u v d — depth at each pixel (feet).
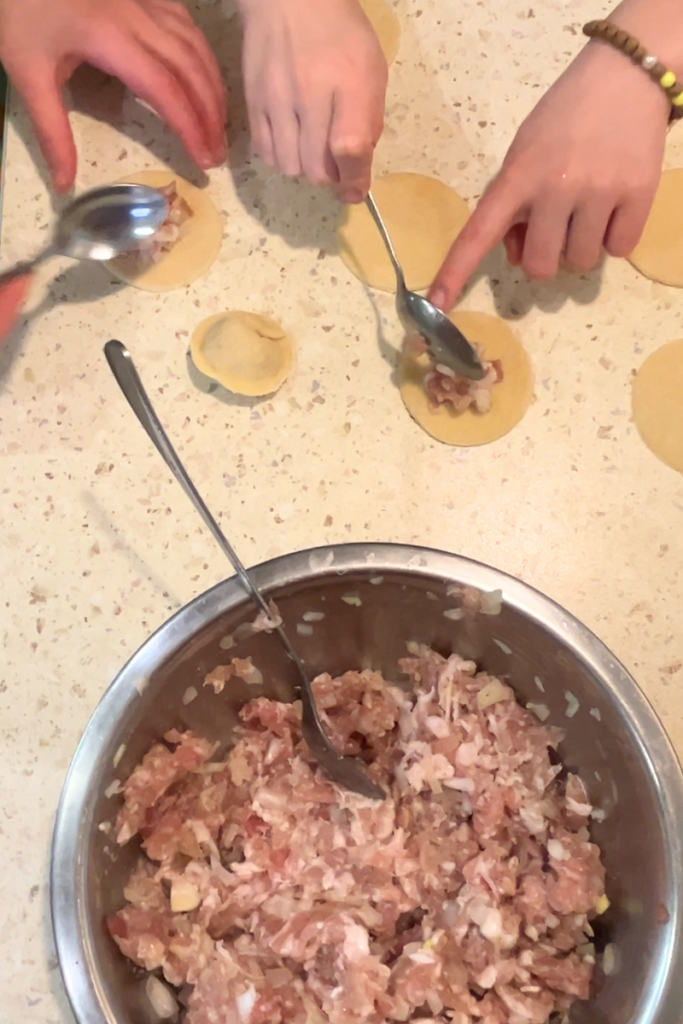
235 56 1.53
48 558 1.28
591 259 1.33
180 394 1.35
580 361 1.34
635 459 1.30
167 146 1.47
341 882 1.29
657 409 1.31
